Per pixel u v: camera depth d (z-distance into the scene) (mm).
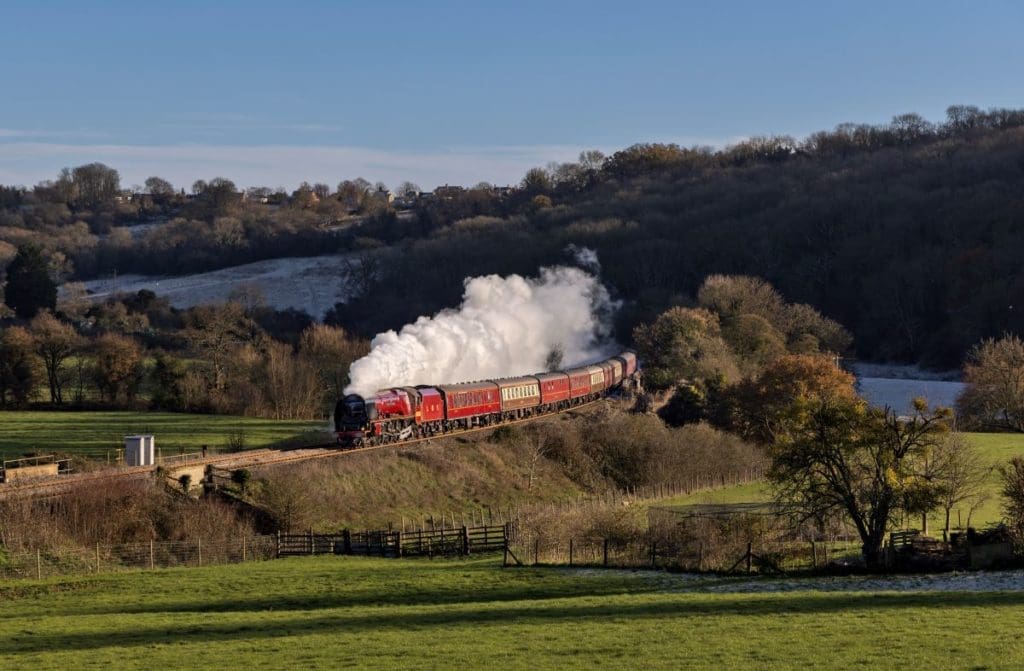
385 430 92312
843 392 115125
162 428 110438
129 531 65500
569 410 121000
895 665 32344
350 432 89750
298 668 34844
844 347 169375
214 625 43219
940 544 57938
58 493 65875
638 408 124188
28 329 152500
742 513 67500
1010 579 49719
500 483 94000
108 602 50094
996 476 88500
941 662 32281
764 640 36250
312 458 83562
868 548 57594
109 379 132375
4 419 117312
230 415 124750
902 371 184500
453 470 91375
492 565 60156
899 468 58656
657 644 36406
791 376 116875
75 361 140750
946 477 66062
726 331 150125
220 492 73938
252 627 42562
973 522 73188
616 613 42688
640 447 106625
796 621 39125
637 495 94062
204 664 35844
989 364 135625
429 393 98250
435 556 65375
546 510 79250
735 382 128125
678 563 58219
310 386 128250
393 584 53812
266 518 72938
